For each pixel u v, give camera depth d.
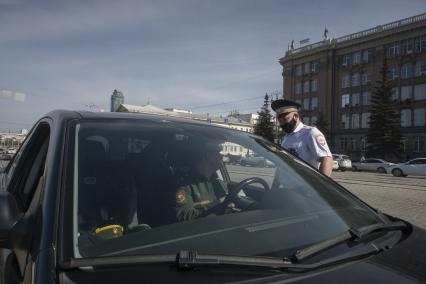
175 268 1.63
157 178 2.36
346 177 28.89
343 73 74.44
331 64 76.06
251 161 2.79
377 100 59.19
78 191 1.97
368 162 43.91
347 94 73.69
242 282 1.57
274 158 2.86
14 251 2.02
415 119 63.41
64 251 1.66
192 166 2.56
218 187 2.60
